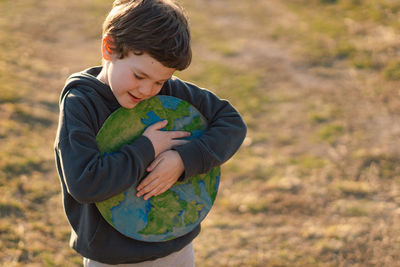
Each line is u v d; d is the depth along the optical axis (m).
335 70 7.62
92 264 1.71
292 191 4.52
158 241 1.64
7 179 4.09
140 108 1.64
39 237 3.42
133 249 1.62
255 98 6.65
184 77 7.14
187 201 1.70
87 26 8.76
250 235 3.78
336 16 9.85
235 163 5.06
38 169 4.35
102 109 1.56
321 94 6.83
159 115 1.68
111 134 1.55
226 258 3.46
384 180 4.72
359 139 5.60
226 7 10.52
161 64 1.46
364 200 4.36
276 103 6.54
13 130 4.95
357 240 3.66
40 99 5.77
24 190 3.99
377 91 6.87
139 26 1.43
